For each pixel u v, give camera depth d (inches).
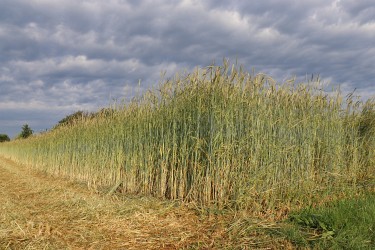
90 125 597.9
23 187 509.0
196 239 225.5
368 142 462.0
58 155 749.3
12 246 218.5
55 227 258.7
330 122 413.4
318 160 380.2
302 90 394.6
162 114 375.9
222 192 293.3
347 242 195.0
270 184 305.9
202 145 318.7
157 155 376.5
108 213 290.0
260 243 207.2
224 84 325.4
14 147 1508.4
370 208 243.8
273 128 327.9
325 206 281.4
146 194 377.7
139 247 216.8
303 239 203.3
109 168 482.3
